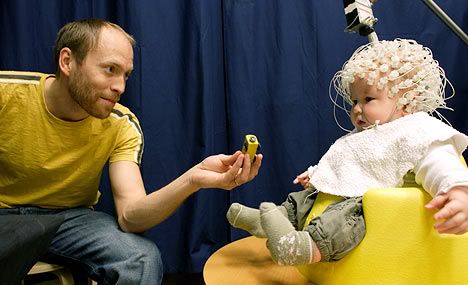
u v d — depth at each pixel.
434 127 0.74
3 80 1.07
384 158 0.77
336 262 0.74
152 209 0.93
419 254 0.70
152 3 1.34
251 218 0.89
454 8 1.35
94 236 0.97
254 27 1.36
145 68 1.35
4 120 1.06
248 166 0.82
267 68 1.39
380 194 0.71
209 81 1.34
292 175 1.37
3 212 1.07
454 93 1.24
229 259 0.92
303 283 0.81
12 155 1.06
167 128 1.37
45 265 1.00
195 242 1.35
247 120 1.35
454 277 0.71
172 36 1.36
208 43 1.34
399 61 0.80
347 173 0.80
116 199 1.05
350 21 0.95
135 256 0.91
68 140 1.07
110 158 1.13
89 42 0.97
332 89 1.36
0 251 0.54
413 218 0.70
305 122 1.38
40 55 1.37
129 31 1.34
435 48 1.36
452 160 0.69
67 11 1.38
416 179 0.74
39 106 1.05
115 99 1.01
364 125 0.84
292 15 1.36
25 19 1.35
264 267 0.88
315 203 0.85
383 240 0.70
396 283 0.69
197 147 1.37
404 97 0.80
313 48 1.37
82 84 0.98
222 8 1.37
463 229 0.63
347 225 0.71
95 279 0.97
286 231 0.73
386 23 1.36
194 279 1.43
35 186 1.10
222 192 1.40
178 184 0.91
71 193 1.11
